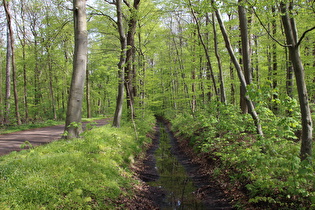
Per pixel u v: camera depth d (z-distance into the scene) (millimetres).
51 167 4723
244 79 6668
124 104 16984
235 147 6664
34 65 18156
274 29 11406
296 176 3938
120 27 10844
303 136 4414
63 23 10547
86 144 6977
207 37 12789
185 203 5422
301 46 11094
